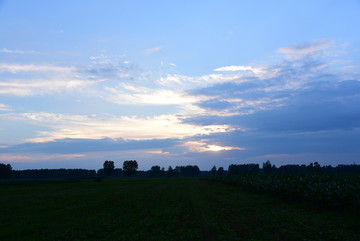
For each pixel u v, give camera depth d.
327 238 11.21
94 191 46.53
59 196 36.41
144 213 19.67
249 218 16.58
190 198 30.19
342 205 18.08
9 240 12.79
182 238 11.92
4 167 142.62
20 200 31.45
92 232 13.62
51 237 12.98
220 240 11.50
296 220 15.34
